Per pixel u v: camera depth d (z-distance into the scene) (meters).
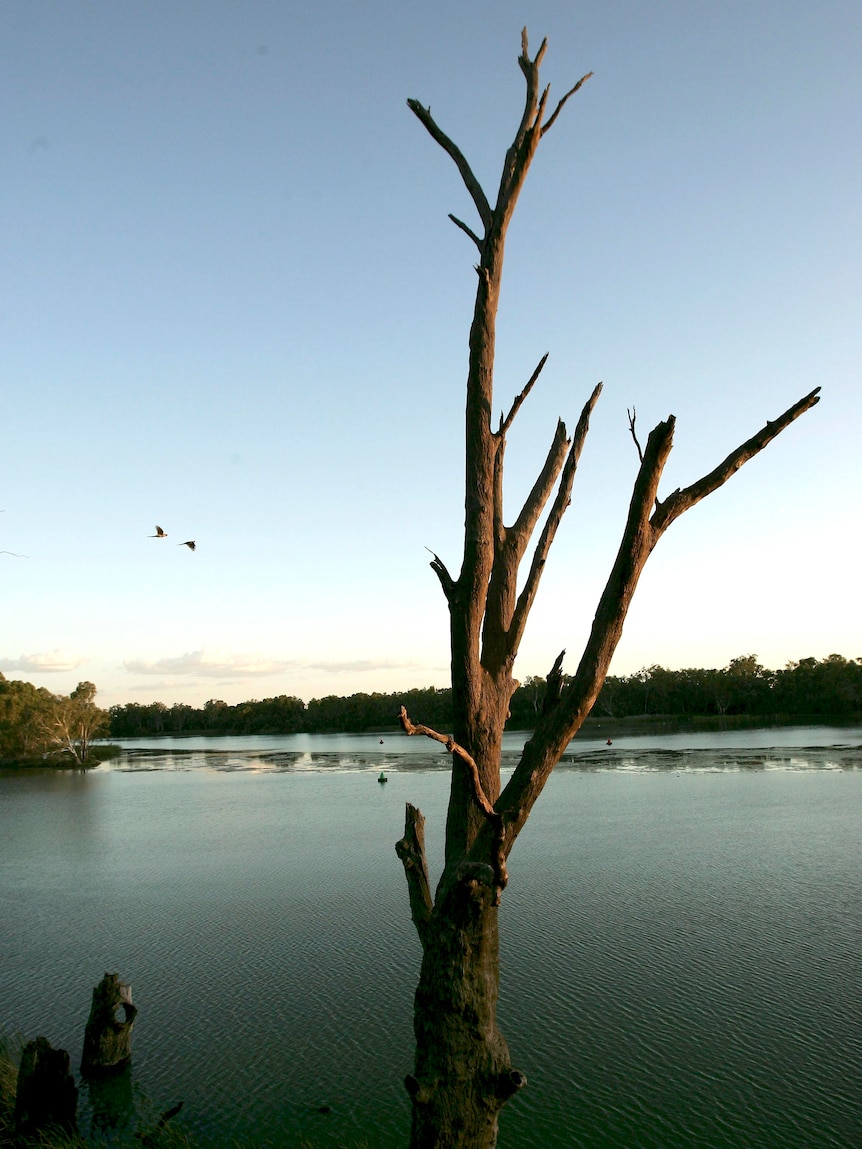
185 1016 17.34
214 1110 13.52
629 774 58.25
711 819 37.88
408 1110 13.35
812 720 119.88
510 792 4.75
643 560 4.71
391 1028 16.39
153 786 68.62
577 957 19.58
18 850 38.81
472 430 5.26
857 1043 14.75
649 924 21.97
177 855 35.66
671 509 4.77
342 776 70.31
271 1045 15.82
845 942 19.92
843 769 55.44
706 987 17.47
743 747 78.00
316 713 180.00
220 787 65.31
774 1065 14.10
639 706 149.88
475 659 5.11
